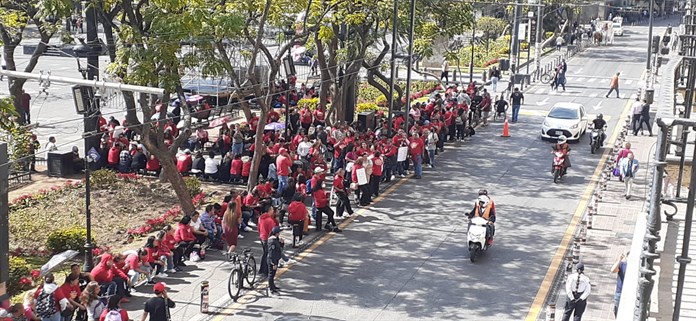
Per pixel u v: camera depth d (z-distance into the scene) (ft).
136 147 106.32
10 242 80.28
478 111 146.92
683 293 35.91
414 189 104.83
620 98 176.24
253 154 101.91
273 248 69.62
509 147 129.49
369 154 100.17
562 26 275.39
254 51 90.38
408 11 126.41
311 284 72.59
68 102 157.48
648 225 27.45
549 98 175.83
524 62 235.81
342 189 91.30
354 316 65.82
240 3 86.69
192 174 106.52
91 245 70.08
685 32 65.31
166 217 88.99
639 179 110.32
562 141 110.22
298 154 107.65
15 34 106.22
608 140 134.82
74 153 106.63
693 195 28.94
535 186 107.24
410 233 87.30
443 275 75.41
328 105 148.87
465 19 140.97
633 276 33.30
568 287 62.28
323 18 105.19
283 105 151.84
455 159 121.08
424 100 169.78
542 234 87.81
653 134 136.87
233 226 77.77
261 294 70.08
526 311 67.77
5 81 158.61
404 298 69.87
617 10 366.63
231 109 148.46
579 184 108.68
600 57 252.21
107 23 87.15
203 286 65.26
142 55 77.77
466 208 97.09
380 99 165.99
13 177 101.09
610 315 66.49
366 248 82.33
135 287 70.08
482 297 70.49
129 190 98.53
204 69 82.84
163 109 84.38
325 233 86.63
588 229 88.89
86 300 60.39
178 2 76.33
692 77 46.03
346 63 129.18
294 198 81.87
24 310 57.16
